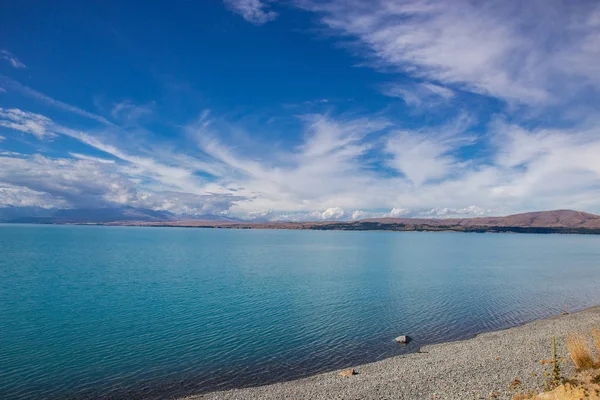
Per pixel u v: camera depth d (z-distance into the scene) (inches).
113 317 1694.1
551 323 1557.6
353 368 1063.6
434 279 2989.7
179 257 4719.5
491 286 2645.2
